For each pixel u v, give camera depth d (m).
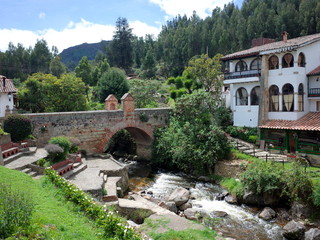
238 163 21.02
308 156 20.92
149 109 28.42
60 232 7.54
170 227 11.58
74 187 11.52
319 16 55.94
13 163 15.60
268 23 66.06
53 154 16.67
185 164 24.66
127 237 8.20
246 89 27.72
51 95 34.88
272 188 15.70
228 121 29.75
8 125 19.03
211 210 16.12
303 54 24.09
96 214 9.65
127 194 18.30
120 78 45.16
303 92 24.12
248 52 26.58
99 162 21.58
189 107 27.97
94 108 40.84
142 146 30.75
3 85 33.59
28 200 7.98
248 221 14.64
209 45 73.81
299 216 14.71
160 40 101.12
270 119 25.30
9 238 5.99
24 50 90.62
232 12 94.25
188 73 39.50
